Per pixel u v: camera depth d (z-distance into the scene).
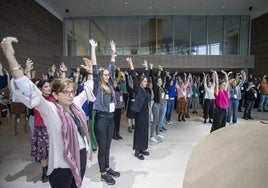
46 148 2.49
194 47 12.34
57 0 9.77
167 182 2.54
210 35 12.23
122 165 3.05
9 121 6.29
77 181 1.37
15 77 1.13
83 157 1.53
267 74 10.77
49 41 10.59
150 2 9.89
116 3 10.04
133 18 12.16
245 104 6.77
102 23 12.32
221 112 4.10
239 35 12.17
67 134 1.34
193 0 9.67
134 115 3.37
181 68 12.12
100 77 2.42
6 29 7.21
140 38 12.37
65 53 12.47
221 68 11.95
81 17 12.23
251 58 11.73
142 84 3.26
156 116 4.19
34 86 1.20
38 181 2.60
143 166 3.01
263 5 10.40
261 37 11.14
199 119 6.76
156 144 4.04
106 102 2.43
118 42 12.42
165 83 5.59
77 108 1.57
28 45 8.63
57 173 1.39
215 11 11.30
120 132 5.06
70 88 1.45
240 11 11.30
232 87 5.86
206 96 6.07
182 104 6.38
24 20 8.34
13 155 3.49
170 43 12.34
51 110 1.34
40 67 9.64
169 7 10.63
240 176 0.86
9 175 2.77
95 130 2.50
